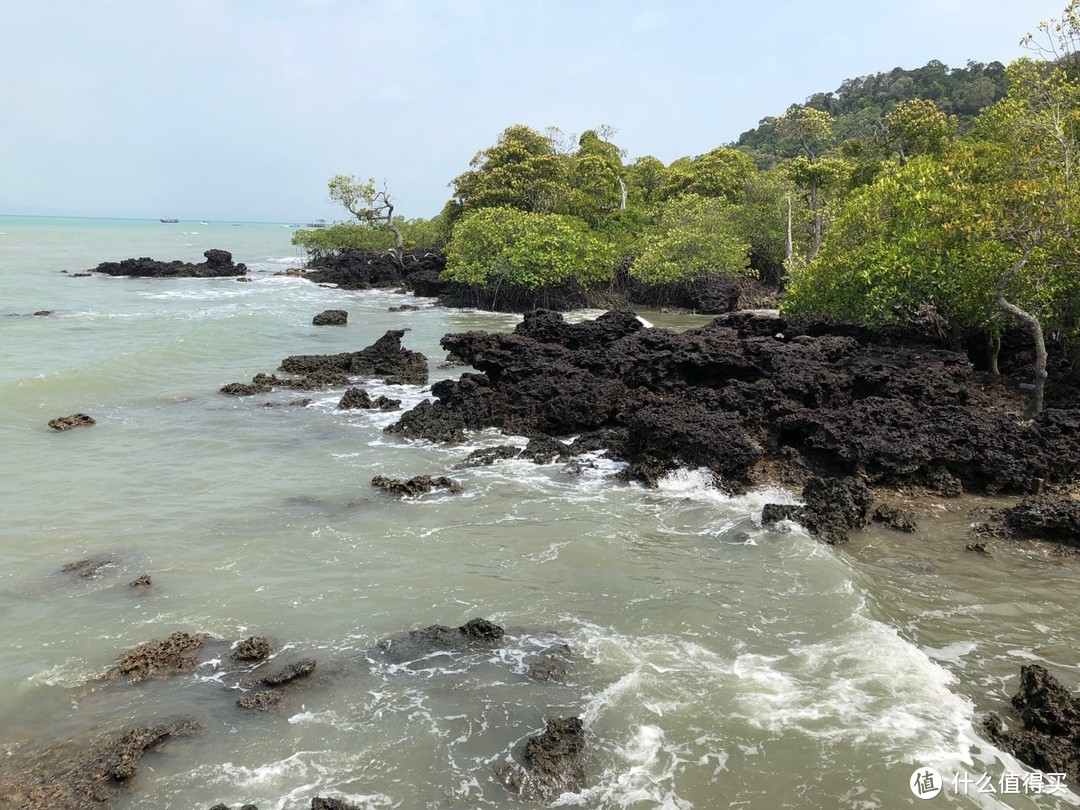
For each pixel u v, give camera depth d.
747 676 9.30
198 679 9.37
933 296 21.16
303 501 15.37
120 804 7.32
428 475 16.95
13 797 7.36
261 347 33.09
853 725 8.39
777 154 117.88
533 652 9.90
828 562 12.20
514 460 18.25
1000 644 10.13
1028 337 23.14
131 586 11.62
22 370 25.67
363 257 68.00
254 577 11.99
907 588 11.71
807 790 7.46
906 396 18.81
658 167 80.12
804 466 16.92
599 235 56.94
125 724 8.50
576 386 20.73
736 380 19.78
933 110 46.97
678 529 13.99
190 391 24.69
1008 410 19.55
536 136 70.31
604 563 12.51
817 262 25.72
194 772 7.76
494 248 49.38
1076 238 18.38
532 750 7.88
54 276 62.94
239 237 173.25
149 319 38.66
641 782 7.59
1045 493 15.53
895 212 23.88
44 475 16.45
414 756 8.00
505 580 11.93
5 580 11.79
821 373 19.19
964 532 13.89
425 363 28.94
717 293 48.88
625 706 8.75
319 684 9.23
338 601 11.26
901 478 15.97
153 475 16.72
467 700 8.92
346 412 22.70
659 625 10.56
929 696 8.88
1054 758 7.79
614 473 17.23
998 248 19.59
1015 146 25.14
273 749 8.11
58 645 10.05
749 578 11.98
